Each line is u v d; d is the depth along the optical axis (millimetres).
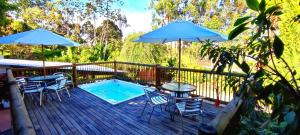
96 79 8352
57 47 20125
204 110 4730
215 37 3883
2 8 10344
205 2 22766
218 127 1380
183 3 23984
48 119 4223
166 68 6297
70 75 7043
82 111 4727
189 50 15211
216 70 1294
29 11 21125
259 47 1179
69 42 5711
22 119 1803
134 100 5633
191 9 23016
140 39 4531
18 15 20266
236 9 20016
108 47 19938
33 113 4578
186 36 3779
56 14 23016
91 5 23656
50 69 7457
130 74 8391
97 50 18531
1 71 7758
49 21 22594
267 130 1683
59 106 5082
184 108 3818
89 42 25062
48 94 6141
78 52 18750
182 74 6641
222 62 1255
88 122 4070
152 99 4426
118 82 8172
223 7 21500
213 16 21516
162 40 4676
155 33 4211
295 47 3896
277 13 973
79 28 24250
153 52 11984
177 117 4320
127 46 12148
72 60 16297
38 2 22844
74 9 23609
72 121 4125
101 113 4586
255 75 1182
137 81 7895
